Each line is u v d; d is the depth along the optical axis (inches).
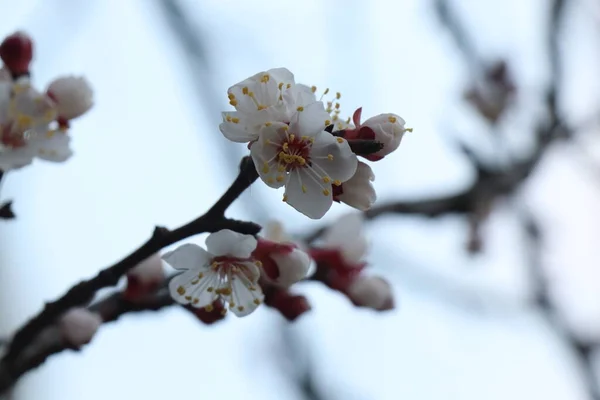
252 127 18.0
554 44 30.4
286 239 20.4
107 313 19.7
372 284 20.8
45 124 18.2
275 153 18.0
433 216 28.3
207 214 18.2
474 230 29.3
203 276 18.5
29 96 18.1
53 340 19.2
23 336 18.9
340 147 17.8
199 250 18.4
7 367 19.1
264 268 18.6
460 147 29.5
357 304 20.9
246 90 18.0
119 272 18.5
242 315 18.5
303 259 18.6
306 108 18.0
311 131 17.9
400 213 27.5
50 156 18.1
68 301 18.6
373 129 18.0
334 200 18.2
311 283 20.9
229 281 18.5
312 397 27.2
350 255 20.8
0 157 17.9
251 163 18.0
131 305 19.7
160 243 18.2
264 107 18.0
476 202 28.9
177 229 18.2
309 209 18.0
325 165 17.9
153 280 19.6
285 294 19.7
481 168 29.4
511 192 29.9
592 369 29.8
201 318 19.5
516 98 31.7
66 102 18.5
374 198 18.1
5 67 18.8
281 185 17.9
